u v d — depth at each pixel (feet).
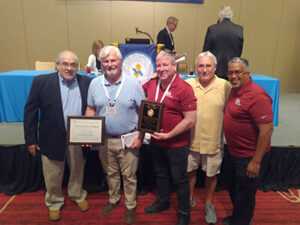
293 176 7.53
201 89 5.50
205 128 5.55
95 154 7.32
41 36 18.97
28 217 6.09
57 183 5.95
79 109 5.49
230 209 6.49
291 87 21.27
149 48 8.07
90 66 13.17
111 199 6.48
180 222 5.71
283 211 6.43
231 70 4.55
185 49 19.75
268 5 19.11
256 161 4.61
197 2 18.65
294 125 12.68
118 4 18.54
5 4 18.15
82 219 6.04
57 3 18.35
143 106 4.93
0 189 7.10
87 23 18.86
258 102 4.38
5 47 19.04
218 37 9.72
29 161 7.14
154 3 18.62
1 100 12.21
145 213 6.30
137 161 5.85
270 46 20.12
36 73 12.67
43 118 5.40
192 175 6.34
